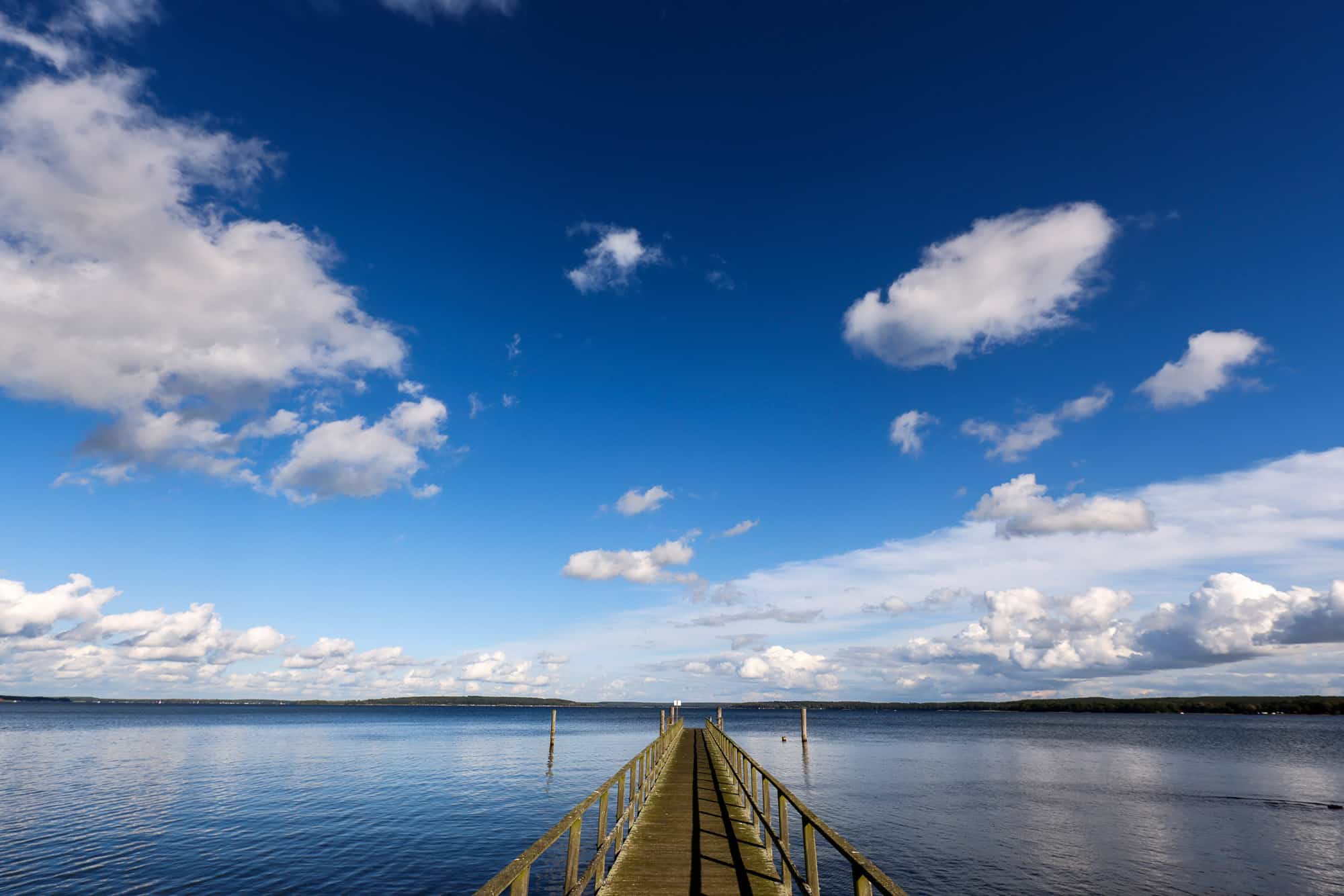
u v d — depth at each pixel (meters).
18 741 70.31
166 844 23.27
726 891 9.72
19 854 21.86
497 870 20.36
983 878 19.67
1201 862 21.41
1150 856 21.98
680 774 23.59
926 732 100.56
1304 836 25.06
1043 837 24.59
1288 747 70.31
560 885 18.94
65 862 20.92
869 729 109.75
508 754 59.25
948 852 22.48
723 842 12.81
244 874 19.75
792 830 25.69
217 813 29.16
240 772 43.59
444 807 30.86
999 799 32.75
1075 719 184.25
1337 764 50.81
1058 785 38.16
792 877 8.94
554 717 51.47
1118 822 27.31
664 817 15.35
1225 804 31.77
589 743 73.75
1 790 35.06
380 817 28.33
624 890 9.77
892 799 32.84
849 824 26.75
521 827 26.61
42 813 28.81
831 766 47.88
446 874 19.94
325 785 37.94
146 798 32.94
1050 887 18.92
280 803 31.88
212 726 110.38
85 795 33.75
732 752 25.34
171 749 61.38
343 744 70.00
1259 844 23.78
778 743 73.50
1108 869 20.55
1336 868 20.83
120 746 63.97
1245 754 60.09
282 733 90.12
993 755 57.69
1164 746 70.00
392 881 19.25
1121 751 63.25
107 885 18.69
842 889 18.56
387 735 87.50
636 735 90.69
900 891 4.48
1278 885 19.23
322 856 21.84
